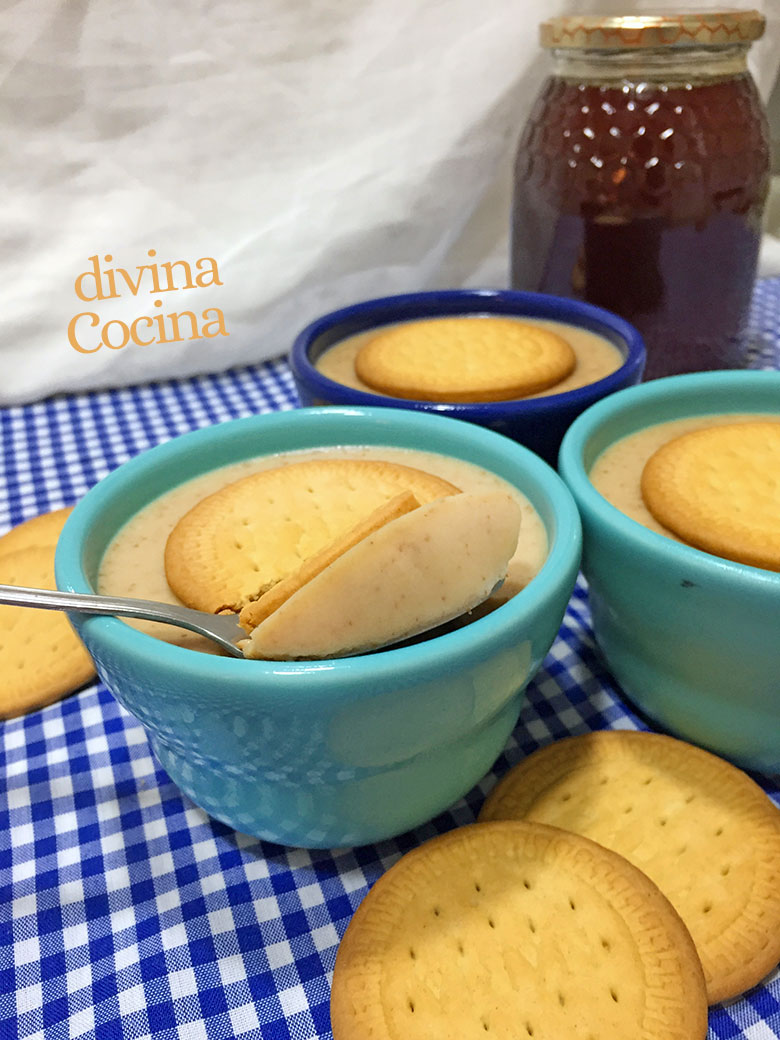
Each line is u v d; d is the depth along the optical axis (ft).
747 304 0.97
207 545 0.55
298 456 0.69
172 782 0.60
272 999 0.46
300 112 1.13
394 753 0.44
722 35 0.81
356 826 0.50
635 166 0.85
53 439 1.08
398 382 0.76
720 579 0.47
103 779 0.60
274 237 1.18
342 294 1.26
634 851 0.51
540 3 1.13
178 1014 0.45
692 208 0.86
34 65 1.02
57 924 0.50
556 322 0.92
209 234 1.16
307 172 1.16
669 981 0.42
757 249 0.95
